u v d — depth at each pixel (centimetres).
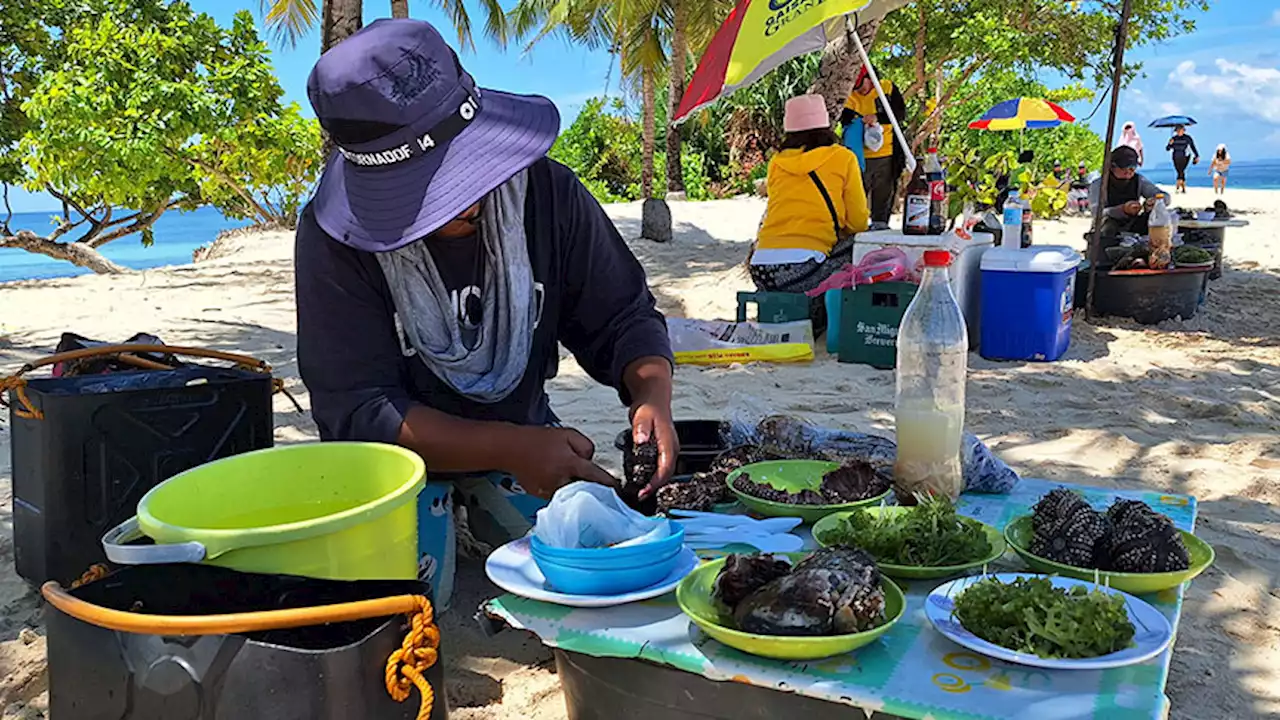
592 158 2717
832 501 226
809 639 153
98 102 1486
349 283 237
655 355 262
